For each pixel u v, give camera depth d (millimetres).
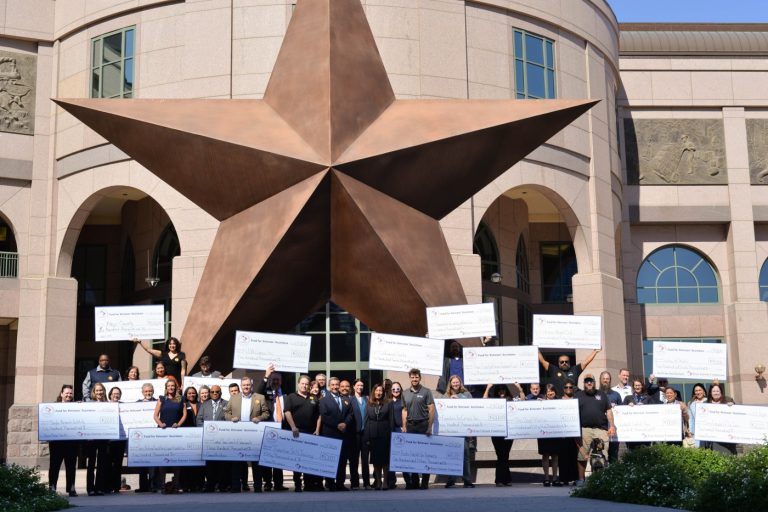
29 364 26359
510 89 26797
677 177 33531
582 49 28938
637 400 15445
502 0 27000
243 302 15422
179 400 13688
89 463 13398
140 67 26094
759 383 31984
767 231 33906
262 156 15219
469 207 25438
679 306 33500
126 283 29891
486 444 17047
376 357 14078
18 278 27578
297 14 16688
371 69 16438
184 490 14023
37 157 27609
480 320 14664
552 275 32000
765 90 34125
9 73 27703
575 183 27656
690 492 10125
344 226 15680
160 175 16188
